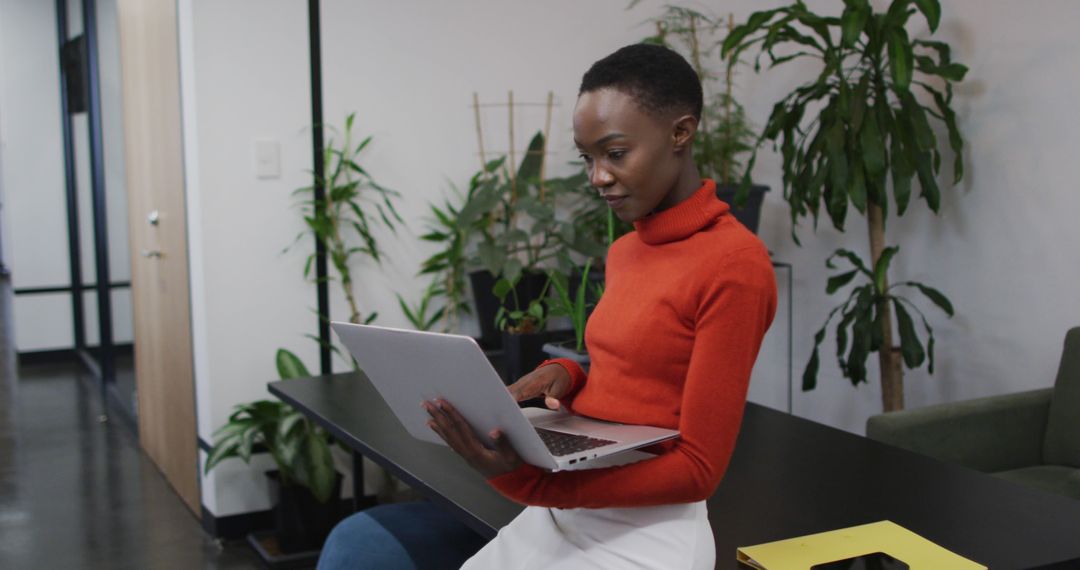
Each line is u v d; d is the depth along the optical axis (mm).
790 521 1533
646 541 1178
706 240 1118
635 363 1173
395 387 1203
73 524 3477
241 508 3344
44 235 6523
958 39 3141
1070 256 2830
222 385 3283
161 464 4078
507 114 3676
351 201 3422
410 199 3535
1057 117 2838
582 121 1106
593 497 1096
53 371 6344
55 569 3055
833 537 1401
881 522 1472
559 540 1275
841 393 3732
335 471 3221
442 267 3559
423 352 1069
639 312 1157
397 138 3488
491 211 3570
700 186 1166
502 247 3375
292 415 3092
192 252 3328
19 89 6352
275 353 3357
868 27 2938
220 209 3225
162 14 3441
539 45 3703
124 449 4484
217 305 3250
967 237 3160
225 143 3207
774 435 2080
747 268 1069
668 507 1179
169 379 3799
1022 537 1458
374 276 3500
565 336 2838
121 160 4707
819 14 3617
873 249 3172
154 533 3391
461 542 1945
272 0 3232
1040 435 2803
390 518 2043
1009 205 3008
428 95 3527
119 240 4914
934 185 2922
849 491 1688
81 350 6609
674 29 3814
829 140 2898
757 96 3943
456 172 3609
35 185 6461
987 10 3031
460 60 3568
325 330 3434
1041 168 2896
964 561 1302
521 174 3631
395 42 3449
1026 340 2988
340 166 3344
